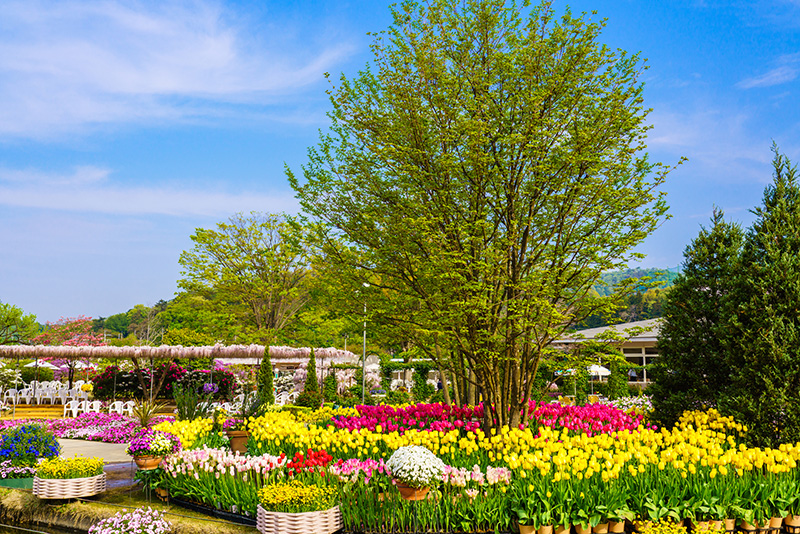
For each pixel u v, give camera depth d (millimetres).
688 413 10727
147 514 7871
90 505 8633
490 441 9656
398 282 11703
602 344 11367
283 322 42000
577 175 10602
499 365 11469
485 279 10312
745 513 6781
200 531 7547
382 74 11070
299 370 30406
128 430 17469
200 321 41812
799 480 7586
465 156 10336
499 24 10672
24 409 24078
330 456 8859
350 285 11531
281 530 6910
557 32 10211
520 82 10375
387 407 13969
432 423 12000
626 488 7016
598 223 10758
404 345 26703
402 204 11039
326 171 11570
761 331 9773
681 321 11461
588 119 10562
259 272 41344
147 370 26031
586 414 12172
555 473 7262
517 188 10578
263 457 8523
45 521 8508
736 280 10422
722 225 11516
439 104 10750
